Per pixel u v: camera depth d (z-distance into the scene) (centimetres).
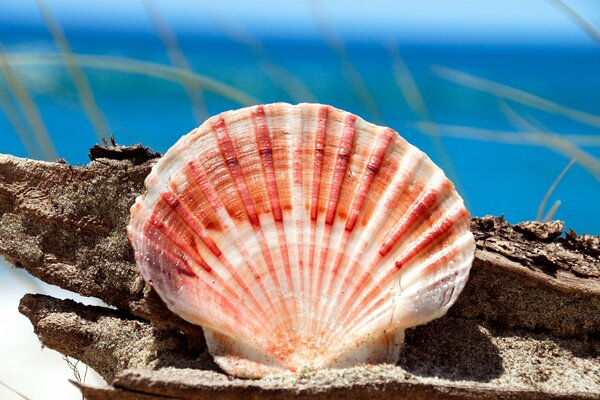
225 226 38
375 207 38
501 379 37
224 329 37
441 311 37
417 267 38
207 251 38
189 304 37
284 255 38
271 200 38
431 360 38
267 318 37
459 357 38
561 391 36
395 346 37
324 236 38
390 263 38
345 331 37
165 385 34
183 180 38
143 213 38
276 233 38
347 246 38
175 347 38
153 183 38
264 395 35
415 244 38
